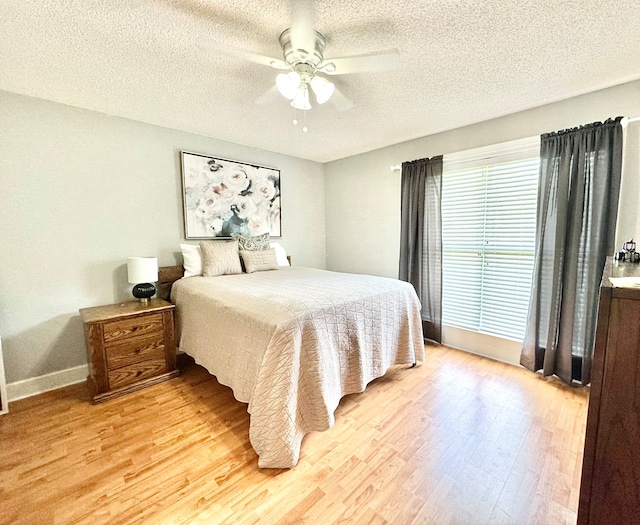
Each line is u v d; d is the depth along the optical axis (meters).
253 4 1.26
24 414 1.87
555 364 2.24
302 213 3.93
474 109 2.38
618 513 0.77
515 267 2.54
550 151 2.18
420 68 1.77
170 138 2.75
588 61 1.71
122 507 1.22
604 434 0.78
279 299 1.78
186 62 1.68
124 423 1.78
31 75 1.80
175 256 2.83
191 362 2.69
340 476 1.38
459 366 2.54
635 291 0.72
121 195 2.50
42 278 2.17
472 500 1.25
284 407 1.44
